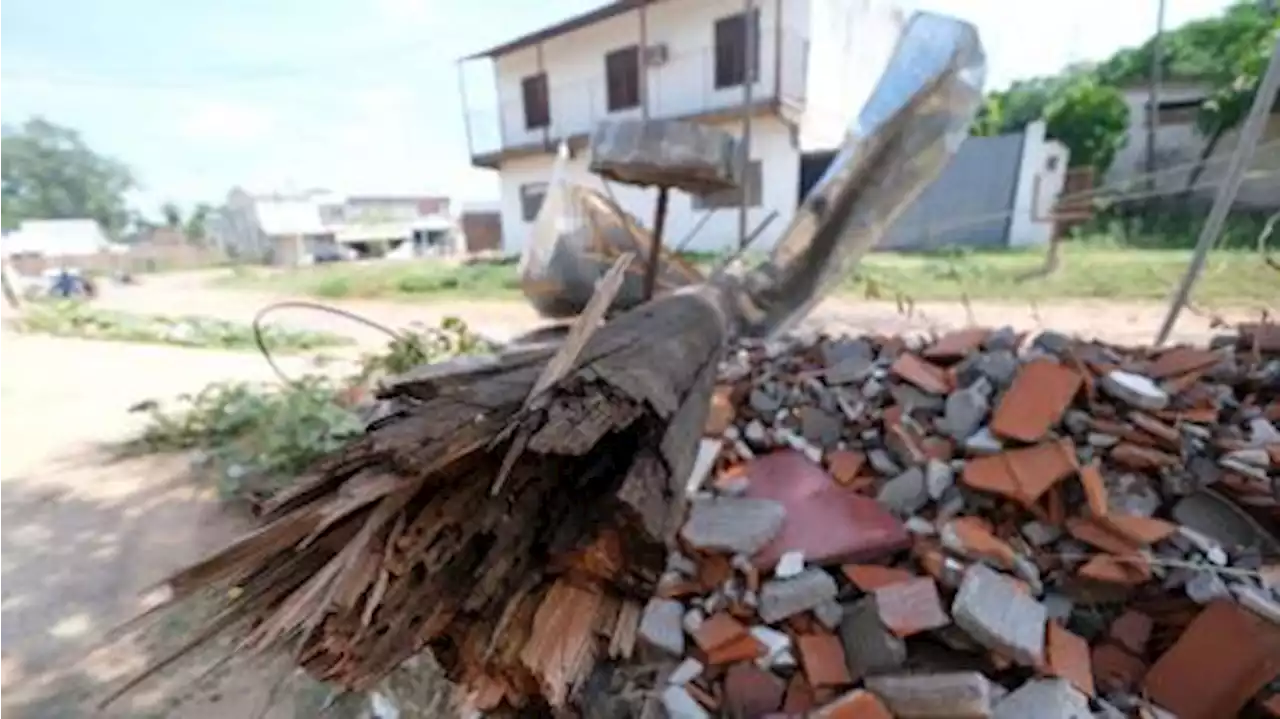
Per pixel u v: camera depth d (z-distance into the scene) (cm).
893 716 155
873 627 174
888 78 435
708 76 1258
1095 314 597
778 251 417
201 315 1121
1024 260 869
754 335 368
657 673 178
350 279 1419
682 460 133
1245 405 233
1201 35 1279
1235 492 197
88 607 281
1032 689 155
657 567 120
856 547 199
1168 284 658
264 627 91
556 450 99
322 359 655
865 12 1370
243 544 94
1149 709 158
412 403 131
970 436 229
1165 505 203
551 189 544
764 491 231
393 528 99
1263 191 925
